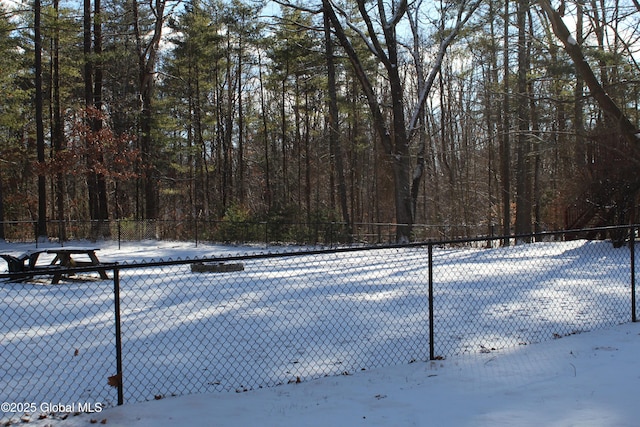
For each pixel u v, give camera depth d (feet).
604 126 64.39
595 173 64.28
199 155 148.56
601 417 14.76
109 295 35.17
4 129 109.91
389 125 144.15
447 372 19.31
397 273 45.27
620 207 62.54
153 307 30.78
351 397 16.88
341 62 110.63
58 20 91.04
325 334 24.61
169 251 71.72
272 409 15.93
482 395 16.84
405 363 20.54
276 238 84.02
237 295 34.40
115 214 137.18
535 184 114.93
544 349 22.16
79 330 25.54
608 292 34.65
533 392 17.01
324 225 84.94
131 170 103.76
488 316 28.22
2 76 91.50
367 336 24.29
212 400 16.67
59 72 108.17
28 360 20.88
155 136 108.06
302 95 143.84
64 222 85.25
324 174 171.42
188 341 23.59
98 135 91.20
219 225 86.84
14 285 40.04
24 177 128.47
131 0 110.63
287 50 106.52
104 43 107.76
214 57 122.21
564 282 38.65
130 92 130.31
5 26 88.63
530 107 70.33
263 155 174.91
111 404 16.58
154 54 105.91
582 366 19.66
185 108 132.26
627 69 61.00
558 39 59.62
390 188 149.69
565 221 69.10
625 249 57.47
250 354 21.71
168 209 178.19
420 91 88.58
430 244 21.21
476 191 148.66
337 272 46.57
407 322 26.94
